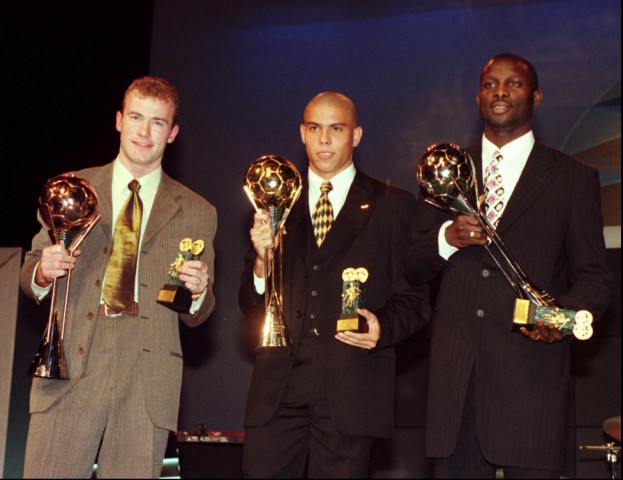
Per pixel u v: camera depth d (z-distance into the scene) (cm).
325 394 330
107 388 319
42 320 435
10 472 406
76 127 571
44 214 324
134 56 597
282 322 335
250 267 355
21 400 417
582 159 561
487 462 318
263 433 333
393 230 350
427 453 316
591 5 572
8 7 548
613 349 534
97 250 332
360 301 326
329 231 350
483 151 346
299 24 598
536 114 568
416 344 537
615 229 546
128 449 317
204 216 354
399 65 584
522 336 316
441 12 585
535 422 308
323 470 329
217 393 559
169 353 331
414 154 574
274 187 342
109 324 324
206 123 595
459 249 332
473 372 319
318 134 362
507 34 578
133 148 341
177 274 322
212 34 604
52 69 562
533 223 326
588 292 315
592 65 567
